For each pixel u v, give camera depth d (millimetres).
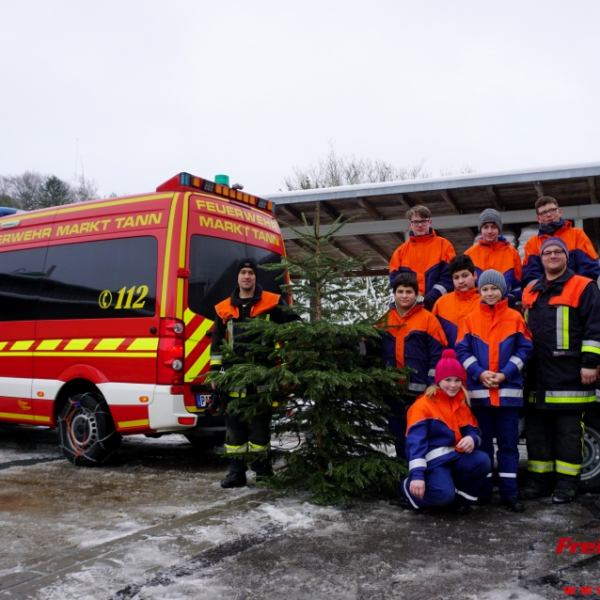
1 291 6887
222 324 5094
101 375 5883
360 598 2920
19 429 8938
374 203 9125
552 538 3760
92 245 6211
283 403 4797
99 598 2908
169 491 4977
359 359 4750
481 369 4473
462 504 4348
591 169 7633
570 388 4523
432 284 5574
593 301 4465
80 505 4551
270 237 6738
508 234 8906
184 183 5859
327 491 4480
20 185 44750
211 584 3066
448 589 3014
